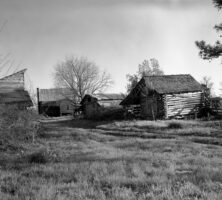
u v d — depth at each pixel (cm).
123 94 6053
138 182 812
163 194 684
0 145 1558
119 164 1073
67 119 5419
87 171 967
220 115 3344
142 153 1391
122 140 2016
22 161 1227
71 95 7844
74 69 7731
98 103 5319
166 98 3694
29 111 1981
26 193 735
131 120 3759
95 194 703
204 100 3891
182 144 1736
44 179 880
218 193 688
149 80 3956
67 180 870
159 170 965
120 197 678
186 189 721
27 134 1903
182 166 1036
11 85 3027
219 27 2839
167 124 2961
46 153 1266
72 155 1373
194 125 2734
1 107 1411
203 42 2883
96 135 2352
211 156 1302
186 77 4112
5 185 818
